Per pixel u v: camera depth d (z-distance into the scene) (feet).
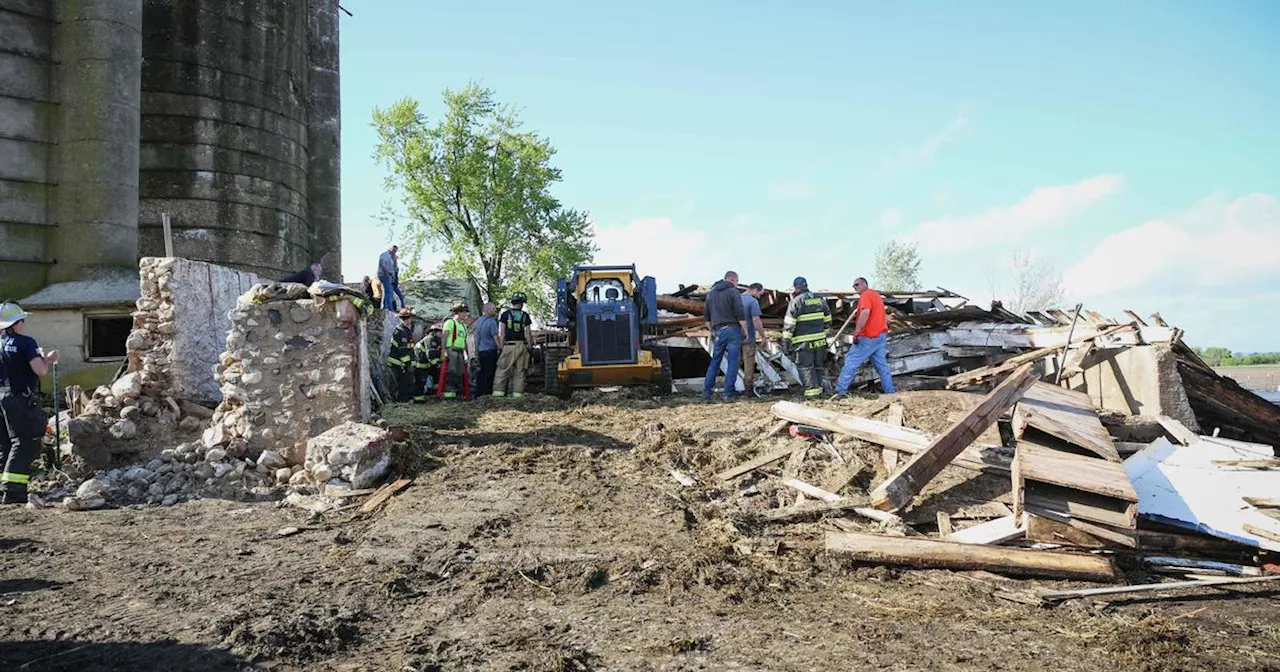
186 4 63.31
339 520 24.23
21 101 53.06
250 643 14.26
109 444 30.07
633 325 47.44
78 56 53.88
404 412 41.32
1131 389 34.71
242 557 20.21
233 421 30.12
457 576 18.72
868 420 29.91
